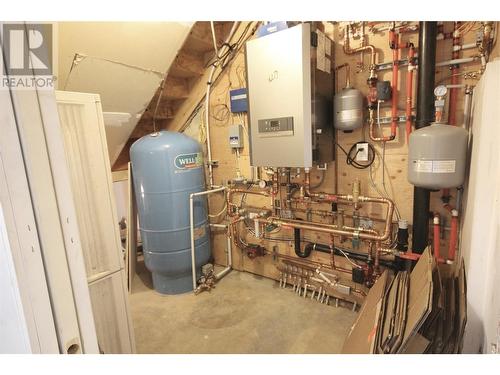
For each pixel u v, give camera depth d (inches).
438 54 66.1
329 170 87.3
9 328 22.3
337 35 79.6
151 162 92.4
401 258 74.6
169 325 85.5
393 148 75.8
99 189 55.9
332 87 81.1
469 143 58.9
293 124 72.1
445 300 54.7
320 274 92.3
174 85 110.1
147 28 80.0
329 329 80.0
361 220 83.7
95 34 73.4
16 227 19.0
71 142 51.5
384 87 69.8
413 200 72.5
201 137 115.7
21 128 18.8
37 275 20.1
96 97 54.9
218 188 109.6
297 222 92.7
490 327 41.0
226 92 105.7
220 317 88.0
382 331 52.2
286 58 70.1
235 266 118.0
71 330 22.1
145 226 98.5
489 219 44.2
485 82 44.3
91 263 55.5
